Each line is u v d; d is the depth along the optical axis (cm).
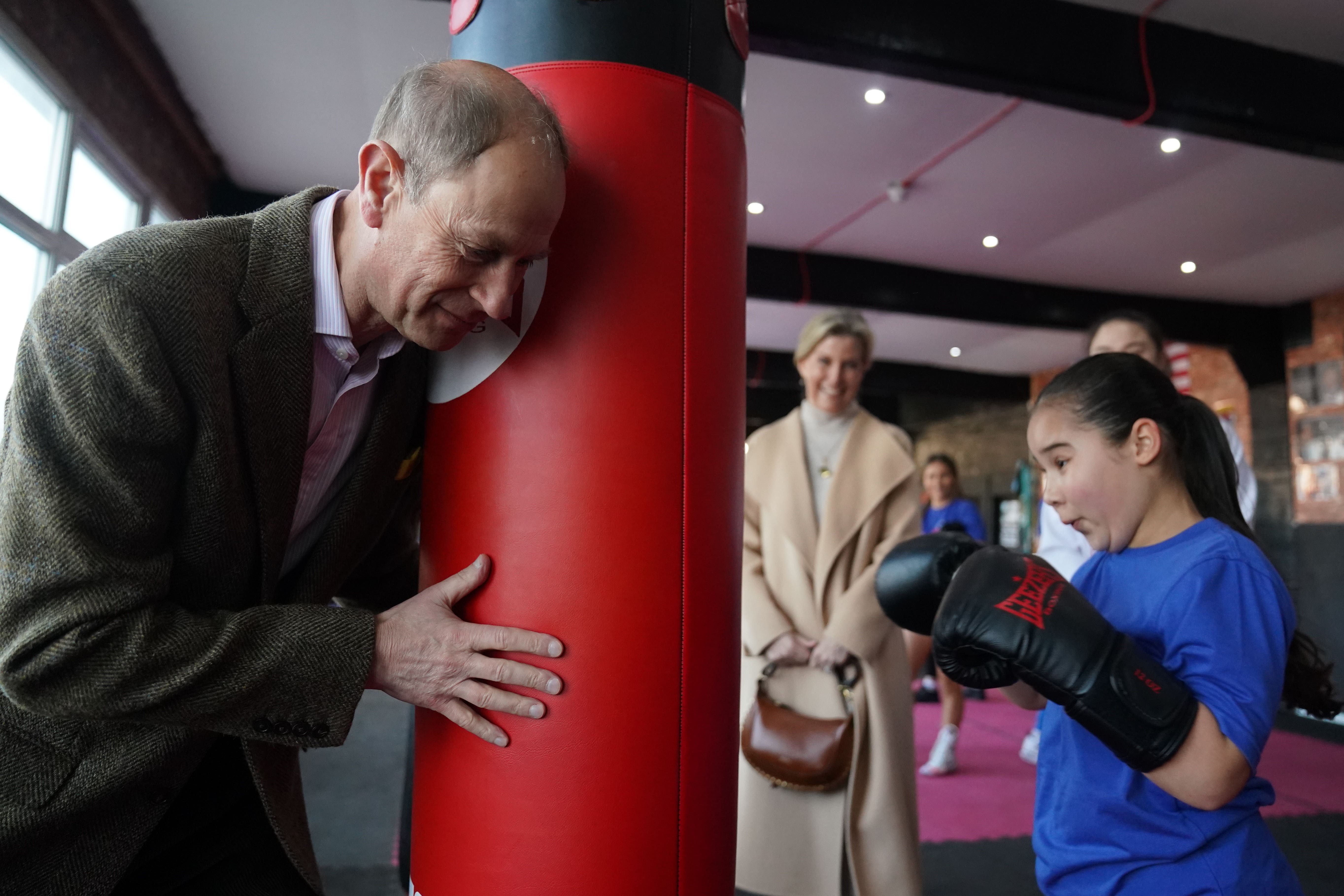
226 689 81
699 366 91
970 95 439
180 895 104
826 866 190
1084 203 568
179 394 83
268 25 394
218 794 104
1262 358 784
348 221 94
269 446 91
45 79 331
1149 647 107
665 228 91
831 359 218
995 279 722
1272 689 98
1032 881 271
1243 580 103
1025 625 100
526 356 88
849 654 194
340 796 353
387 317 87
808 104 449
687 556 89
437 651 85
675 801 87
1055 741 118
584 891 84
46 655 75
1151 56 377
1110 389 112
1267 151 492
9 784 86
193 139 495
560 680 85
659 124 92
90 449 78
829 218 603
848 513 208
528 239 78
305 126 488
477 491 90
